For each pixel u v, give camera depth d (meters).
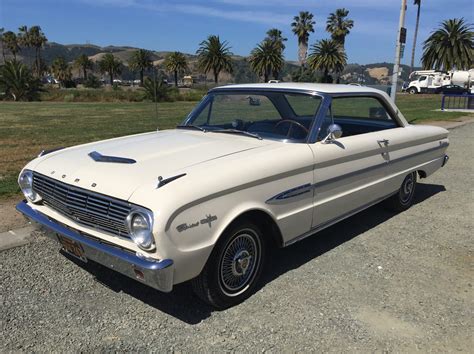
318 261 4.27
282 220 3.64
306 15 73.12
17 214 5.12
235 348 2.94
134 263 2.85
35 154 9.34
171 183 2.93
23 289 3.57
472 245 4.75
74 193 3.21
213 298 3.29
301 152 3.77
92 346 2.91
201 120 4.66
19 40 106.50
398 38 12.90
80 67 111.25
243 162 3.36
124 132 13.84
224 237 3.20
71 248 3.37
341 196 4.27
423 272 4.09
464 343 3.06
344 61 69.69
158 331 3.10
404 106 27.34
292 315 3.34
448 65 57.19
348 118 4.54
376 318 3.32
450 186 7.29
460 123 16.39
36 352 2.84
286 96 4.21
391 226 5.28
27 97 44.09
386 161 4.89
